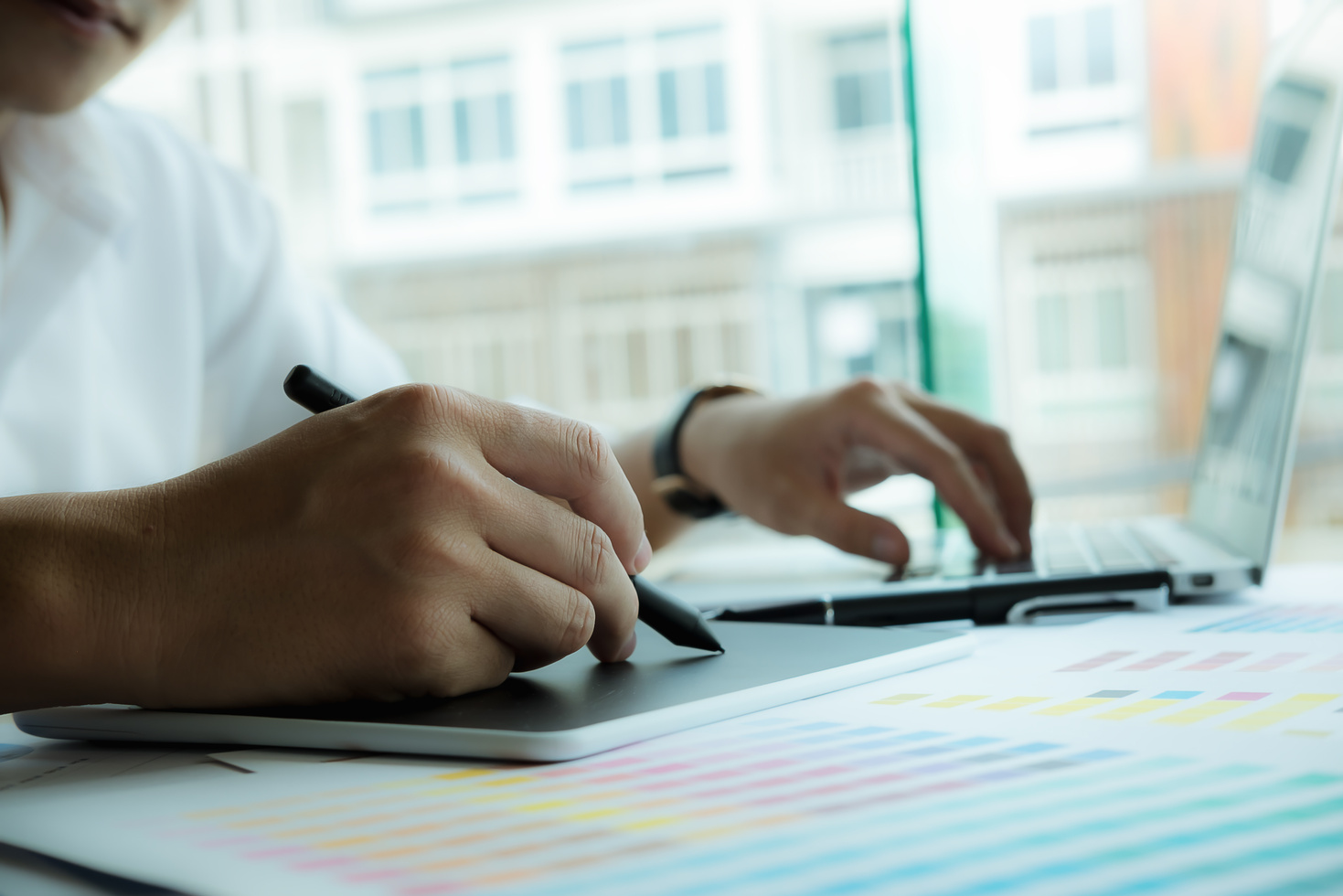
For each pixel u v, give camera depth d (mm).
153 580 282
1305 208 494
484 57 8102
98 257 698
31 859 173
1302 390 445
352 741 243
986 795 175
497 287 8359
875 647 326
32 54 528
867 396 636
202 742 268
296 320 826
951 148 861
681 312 8102
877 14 7523
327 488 286
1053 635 378
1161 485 1225
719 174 7941
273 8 7070
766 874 141
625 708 249
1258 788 170
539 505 304
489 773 213
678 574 658
